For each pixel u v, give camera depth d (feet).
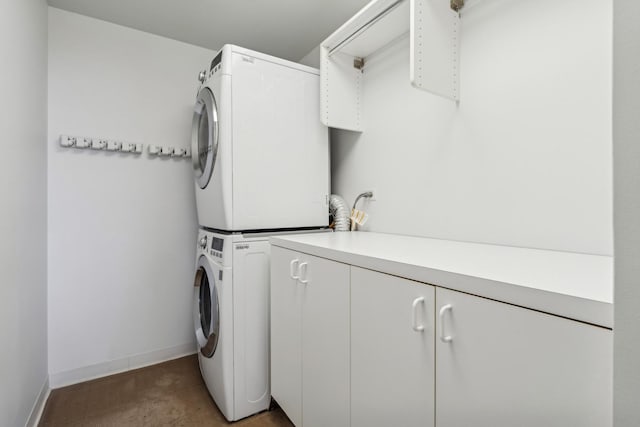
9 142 3.86
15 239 4.09
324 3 6.05
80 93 6.33
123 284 6.81
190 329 7.59
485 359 2.10
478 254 3.18
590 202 3.17
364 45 5.71
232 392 4.98
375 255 3.12
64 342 6.20
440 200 4.73
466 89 4.28
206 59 7.76
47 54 5.96
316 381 3.95
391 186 5.63
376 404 3.02
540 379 1.83
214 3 6.05
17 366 4.15
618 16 1.28
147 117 7.05
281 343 4.77
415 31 3.82
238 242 5.05
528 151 3.64
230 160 4.98
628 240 1.26
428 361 2.50
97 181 6.53
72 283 6.29
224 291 4.94
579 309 1.66
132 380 6.36
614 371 1.31
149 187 7.11
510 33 3.79
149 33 7.08
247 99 5.14
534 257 3.01
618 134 1.28
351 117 6.17
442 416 2.39
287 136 5.61
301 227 5.82
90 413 5.25
